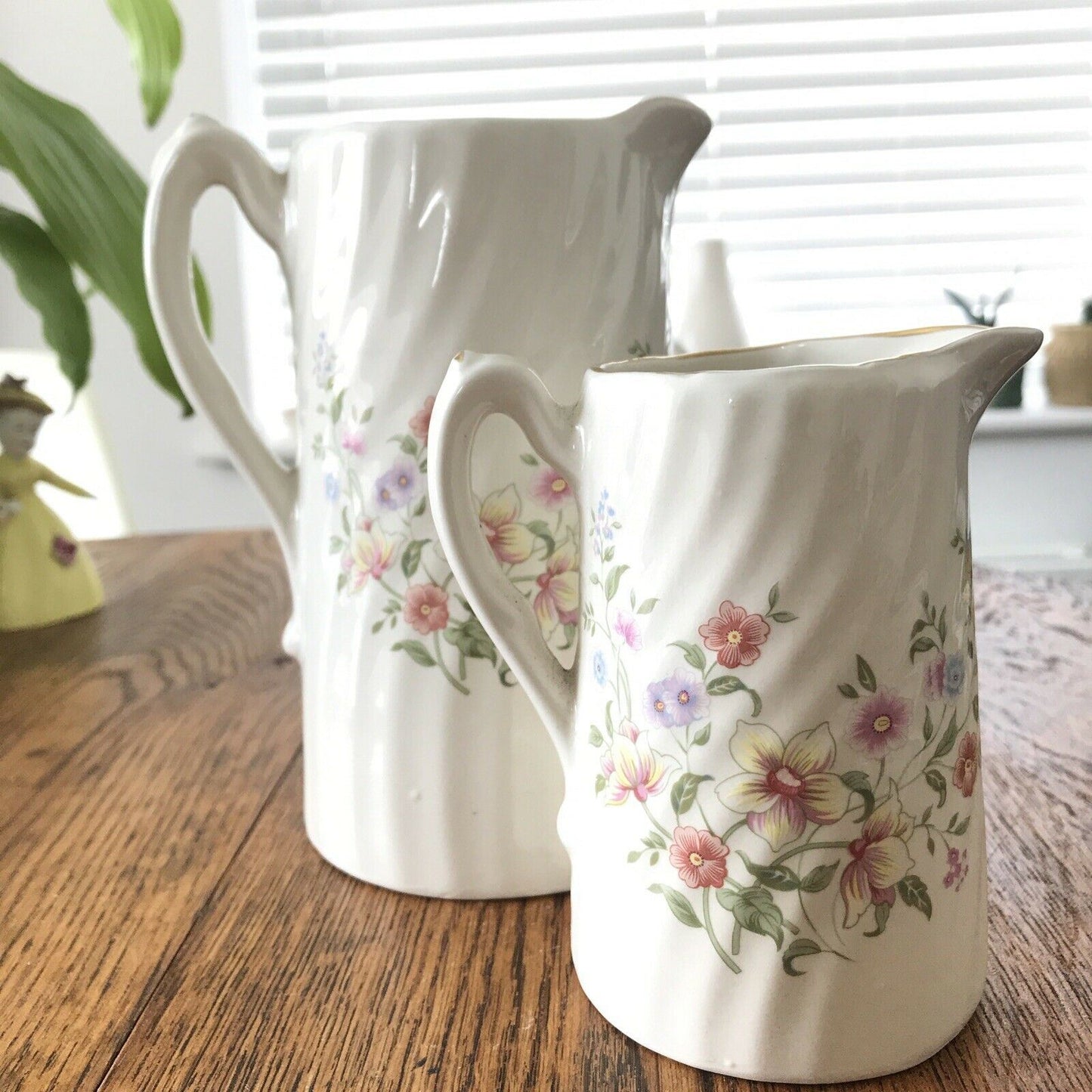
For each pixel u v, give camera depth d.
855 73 1.53
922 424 0.27
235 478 1.48
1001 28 1.53
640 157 0.36
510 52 1.52
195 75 1.36
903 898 0.28
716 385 0.26
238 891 0.39
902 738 0.27
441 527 0.31
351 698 0.38
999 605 0.71
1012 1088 0.28
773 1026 0.28
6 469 0.72
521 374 0.30
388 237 0.35
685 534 0.27
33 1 1.33
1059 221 1.59
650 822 0.28
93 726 0.55
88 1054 0.30
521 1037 0.31
